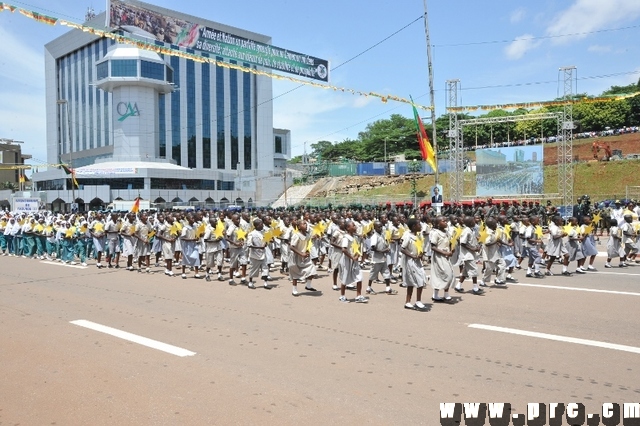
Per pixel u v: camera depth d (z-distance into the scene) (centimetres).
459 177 3669
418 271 1033
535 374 635
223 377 636
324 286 1380
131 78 6862
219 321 952
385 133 9031
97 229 1853
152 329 892
